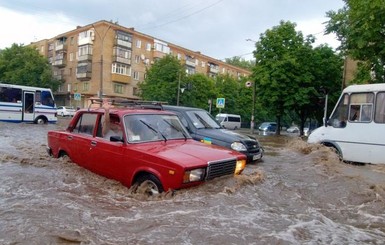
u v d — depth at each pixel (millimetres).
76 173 6035
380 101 9227
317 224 3959
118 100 7070
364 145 9445
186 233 3457
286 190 5355
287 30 29984
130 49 53812
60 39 58688
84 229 3510
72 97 56250
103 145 5695
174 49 62469
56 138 7109
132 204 4445
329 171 7309
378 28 15000
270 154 11102
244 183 5090
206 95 49469
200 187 4699
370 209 4730
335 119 10250
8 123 21328
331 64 29328
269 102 30219
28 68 54062
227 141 8656
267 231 3613
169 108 9688
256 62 30953
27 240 3195
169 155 4824
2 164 6762
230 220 3861
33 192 4863
